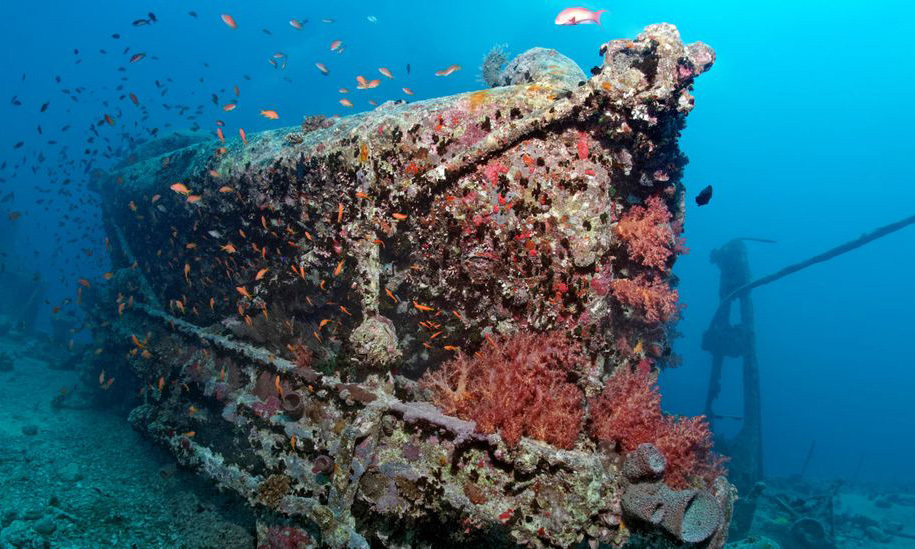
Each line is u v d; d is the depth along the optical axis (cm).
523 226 481
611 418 459
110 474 734
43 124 9038
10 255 2255
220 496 633
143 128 1488
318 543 464
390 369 527
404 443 452
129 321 981
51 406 1055
